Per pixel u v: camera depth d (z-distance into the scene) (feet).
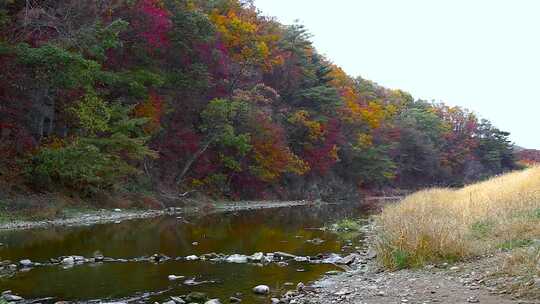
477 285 24.80
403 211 55.47
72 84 64.95
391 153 240.94
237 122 131.13
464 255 31.40
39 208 63.36
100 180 76.59
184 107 119.44
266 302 26.12
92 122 75.41
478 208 49.16
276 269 35.55
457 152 298.35
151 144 108.06
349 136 205.26
